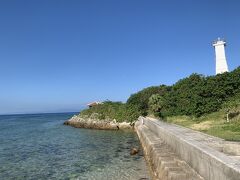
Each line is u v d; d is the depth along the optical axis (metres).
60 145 45.12
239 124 33.28
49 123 115.50
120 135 60.19
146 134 36.59
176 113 56.69
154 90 87.75
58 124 106.06
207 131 29.95
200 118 46.16
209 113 47.28
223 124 35.78
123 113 82.06
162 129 29.09
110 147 41.41
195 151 13.92
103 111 88.56
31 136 60.88
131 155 33.72
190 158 15.05
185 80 68.75
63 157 33.69
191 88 60.94
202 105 48.72
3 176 24.95
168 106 63.00
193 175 14.12
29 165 29.33
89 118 88.56
